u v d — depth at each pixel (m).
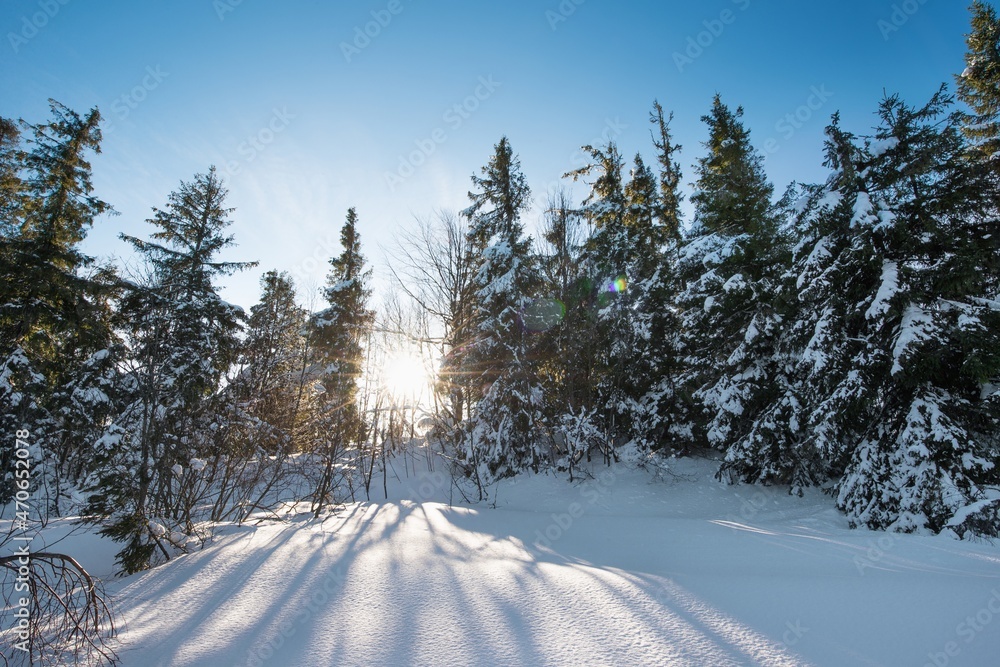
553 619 4.42
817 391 11.65
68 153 15.28
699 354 16.39
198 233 16.19
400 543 8.11
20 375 14.00
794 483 13.37
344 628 4.29
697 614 4.50
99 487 8.88
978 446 9.14
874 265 10.27
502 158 18.58
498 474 17.09
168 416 12.12
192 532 8.75
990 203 9.95
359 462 17.50
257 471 13.20
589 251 18.14
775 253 14.64
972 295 10.08
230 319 14.88
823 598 4.87
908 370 9.39
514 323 17.42
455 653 3.77
